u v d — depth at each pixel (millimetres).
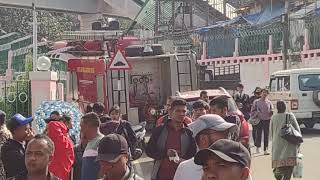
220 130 4895
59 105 10125
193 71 20703
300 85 20375
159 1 40188
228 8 46000
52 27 51844
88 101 19484
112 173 4254
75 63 19438
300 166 10453
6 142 6293
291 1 33781
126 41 22906
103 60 19656
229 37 34375
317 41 28281
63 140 7129
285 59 28938
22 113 13938
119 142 4250
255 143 15297
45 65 14328
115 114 9703
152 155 6562
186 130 6555
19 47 31766
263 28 31891
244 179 3061
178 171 4957
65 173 7078
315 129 21391
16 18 52094
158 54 20781
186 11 43844
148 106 20703
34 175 4652
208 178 3043
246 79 32312
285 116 10391
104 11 40312
